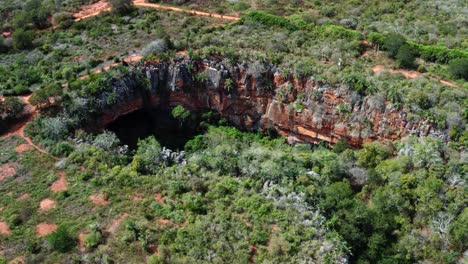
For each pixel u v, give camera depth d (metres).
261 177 53.22
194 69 68.56
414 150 56.09
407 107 59.47
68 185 50.69
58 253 43.00
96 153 54.59
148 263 41.81
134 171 52.56
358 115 62.12
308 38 73.69
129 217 46.56
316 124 64.62
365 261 46.16
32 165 53.66
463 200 50.44
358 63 67.38
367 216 48.91
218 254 43.00
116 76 65.75
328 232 46.81
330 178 54.78
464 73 64.88
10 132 59.38
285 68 65.81
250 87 67.44
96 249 43.31
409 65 67.88
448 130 57.53
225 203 48.78
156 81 68.56
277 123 67.69
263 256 43.41
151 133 68.50
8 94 64.44
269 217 47.22
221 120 70.06
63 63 70.88
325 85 63.50
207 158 56.72
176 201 48.81
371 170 55.28
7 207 47.97
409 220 50.44
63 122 59.59
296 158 57.03
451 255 46.81
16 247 43.69
